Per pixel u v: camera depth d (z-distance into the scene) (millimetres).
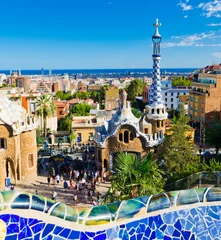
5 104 41719
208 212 6430
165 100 112562
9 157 40219
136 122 44344
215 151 58719
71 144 63656
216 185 13133
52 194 36594
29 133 43000
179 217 6312
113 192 19844
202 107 82188
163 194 6559
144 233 6090
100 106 119750
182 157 36906
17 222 5629
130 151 42719
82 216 6078
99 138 42688
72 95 154625
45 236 5711
